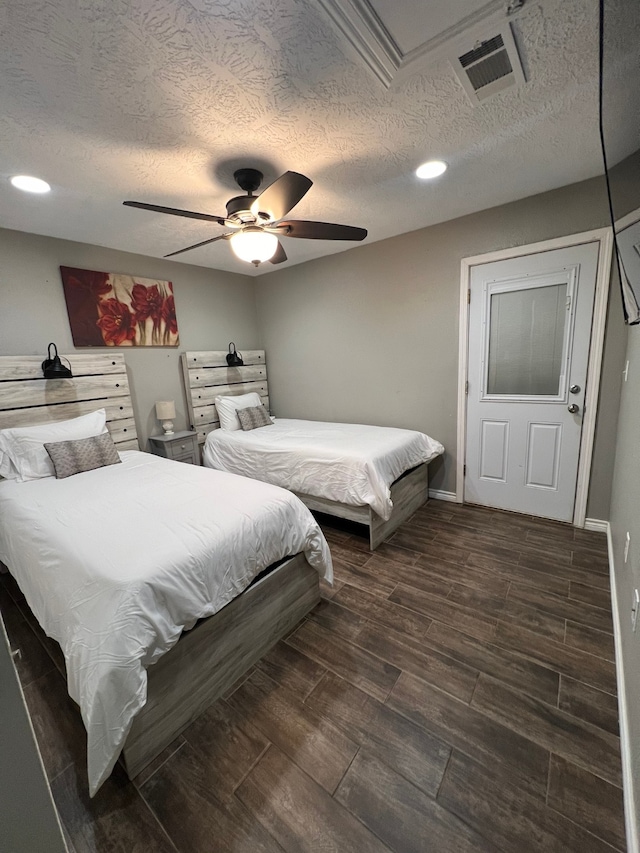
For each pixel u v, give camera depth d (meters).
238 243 2.04
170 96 1.38
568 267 2.50
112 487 2.16
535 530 2.74
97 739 1.07
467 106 1.53
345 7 1.05
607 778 1.16
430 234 3.02
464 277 2.91
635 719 1.12
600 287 2.41
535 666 1.59
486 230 2.75
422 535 2.77
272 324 4.35
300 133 1.67
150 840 1.07
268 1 1.02
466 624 1.85
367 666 1.63
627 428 2.00
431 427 3.35
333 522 3.10
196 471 2.44
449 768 1.21
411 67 1.30
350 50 1.20
